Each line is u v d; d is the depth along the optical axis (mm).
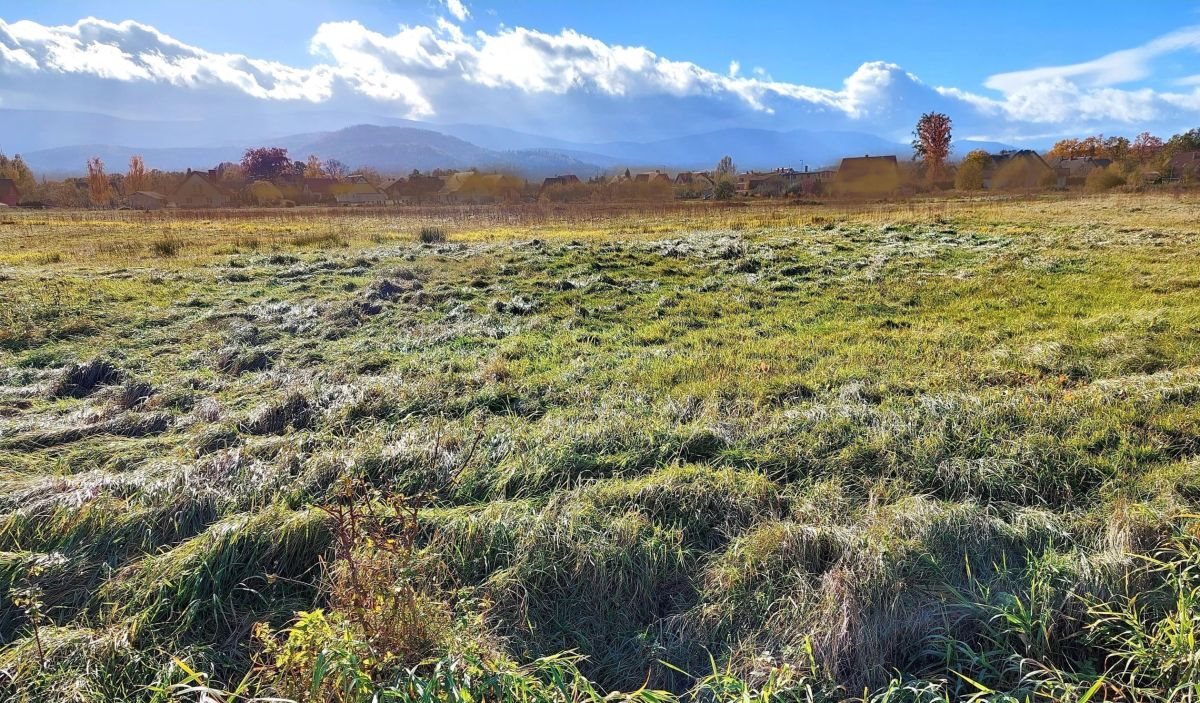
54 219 37219
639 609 3422
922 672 2977
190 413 5699
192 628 3234
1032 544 3529
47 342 8008
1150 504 3713
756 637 3162
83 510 3809
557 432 4934
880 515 3752
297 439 4961
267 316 9359
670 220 27734
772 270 12391
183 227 29500
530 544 3592
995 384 5828
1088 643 3051
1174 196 34188
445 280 12008
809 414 5098
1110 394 5207
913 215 24750
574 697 2729
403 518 3471
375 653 2619
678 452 4625
